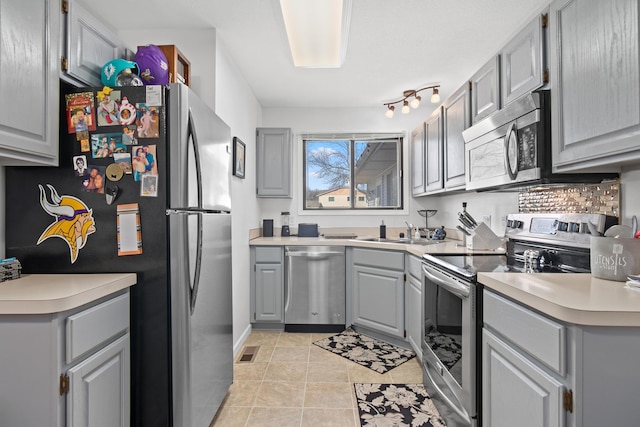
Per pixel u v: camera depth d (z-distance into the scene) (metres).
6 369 1.05
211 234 1.76
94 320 1.20
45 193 1.47
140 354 1.46
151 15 2.17
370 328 3.06
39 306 1.03
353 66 2.85
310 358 2.63
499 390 1.30
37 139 1.28
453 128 2.58
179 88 1.46
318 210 3.92
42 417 1.05
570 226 1.64
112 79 1.55
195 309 1.54
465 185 2.36
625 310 0.90
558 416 0.96
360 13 2.11
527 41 1.63
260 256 3.26
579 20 1.28
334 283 3.25
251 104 3.38
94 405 1.20
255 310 3.26
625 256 1.24
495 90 1.92
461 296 1.58
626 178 1.43
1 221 1.46
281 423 1.81
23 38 1.21
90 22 1.54
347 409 1.94
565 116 1.37
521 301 1.13
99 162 1.47
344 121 3.94
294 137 3.93
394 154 3.97
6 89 1.14
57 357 1.05
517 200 2.31
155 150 1.46
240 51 2.61
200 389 1.59
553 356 0.98
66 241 1.47
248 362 2.57
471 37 2.39
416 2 2.00
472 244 2.40
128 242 1.46
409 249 2.62
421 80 3.13
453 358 1.69
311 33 2.48
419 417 1.86
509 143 1.69
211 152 1.77
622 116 1.09
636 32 1.04
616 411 0.92
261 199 3.87
